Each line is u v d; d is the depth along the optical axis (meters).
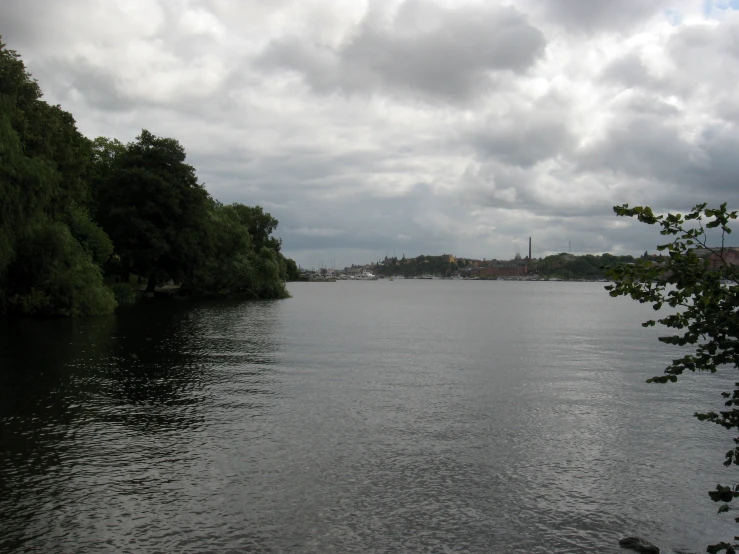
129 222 62.75
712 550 6.67
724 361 6.31
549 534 9.18
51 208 41.66
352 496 10.38
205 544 8.65
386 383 20.48
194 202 69.38
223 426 14.55
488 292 174.00
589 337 38.25
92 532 8.93
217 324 41.88
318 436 13.83
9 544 8.55
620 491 10.84
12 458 12.02
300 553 8.47
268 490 10.56
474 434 14.20
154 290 78.50
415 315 61.31
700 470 11.94
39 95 42.22
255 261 85.38
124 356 25.20
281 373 22.11
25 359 23.75
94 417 15.19
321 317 53.38
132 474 11.21
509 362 26.09
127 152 68.62
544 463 12.23
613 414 16.36
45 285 40.09
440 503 10.18
